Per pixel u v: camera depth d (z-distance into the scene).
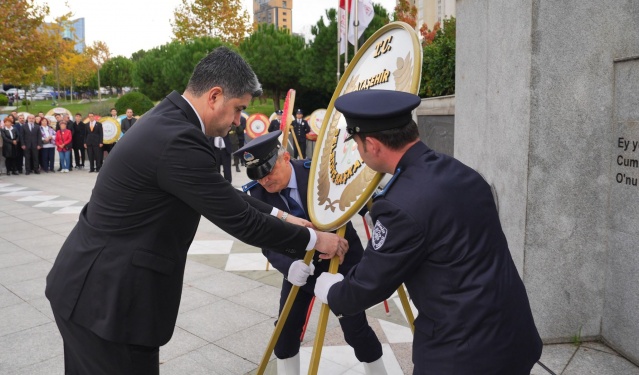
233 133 14.24
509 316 1.59
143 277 1.84
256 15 86.62
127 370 1.89
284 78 23.97
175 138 1.80
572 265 3.24
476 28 3.83
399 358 3.30
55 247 6.39
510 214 3.37
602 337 3.31
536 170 3.14
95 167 16.16
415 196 1.60
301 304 2.70
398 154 1.74
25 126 14.76
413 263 1.60
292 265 2.35
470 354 1.55
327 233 2.18
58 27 23.81
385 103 1.69
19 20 18.97
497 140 3.51
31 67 19.84
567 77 3.08
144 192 1.82
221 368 3.25
